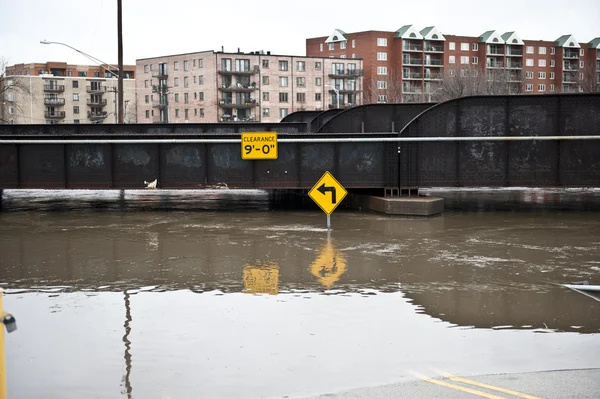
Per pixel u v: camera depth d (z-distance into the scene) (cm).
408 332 915
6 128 3234
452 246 1636
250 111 12356
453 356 812
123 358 815
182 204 2764
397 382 723
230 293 1151
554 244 1662
